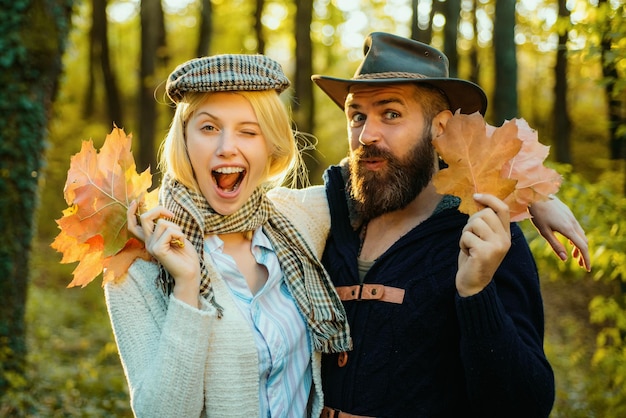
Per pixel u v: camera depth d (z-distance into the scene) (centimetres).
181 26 1948
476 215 173
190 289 183
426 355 199
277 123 199
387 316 202
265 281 206
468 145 176
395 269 206
